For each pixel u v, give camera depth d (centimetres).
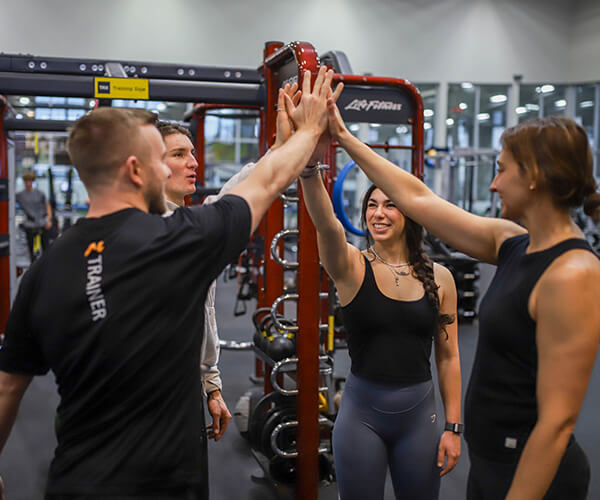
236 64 1158
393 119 340
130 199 114
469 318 662
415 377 179
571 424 100
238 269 561
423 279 180
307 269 229
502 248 124
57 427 113
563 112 1290
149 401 106
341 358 497
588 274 101
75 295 105
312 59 206
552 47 1259
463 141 1284
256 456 280
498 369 114
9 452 311
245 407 333
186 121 595
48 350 108
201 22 1136
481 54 1241
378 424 178
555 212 108
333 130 136
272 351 267
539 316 104
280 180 121
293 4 1173
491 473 116
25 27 1055
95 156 111
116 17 1095
